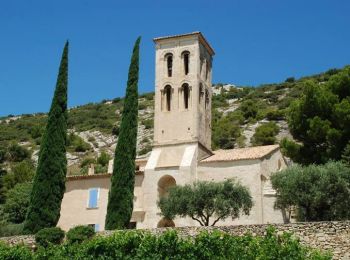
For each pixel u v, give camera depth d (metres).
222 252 24.22
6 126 160.50
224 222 53.00
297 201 44.69
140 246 25.53
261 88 162.88
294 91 147.12
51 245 29.66
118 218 48.00
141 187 58.47
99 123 150.75
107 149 130.25
